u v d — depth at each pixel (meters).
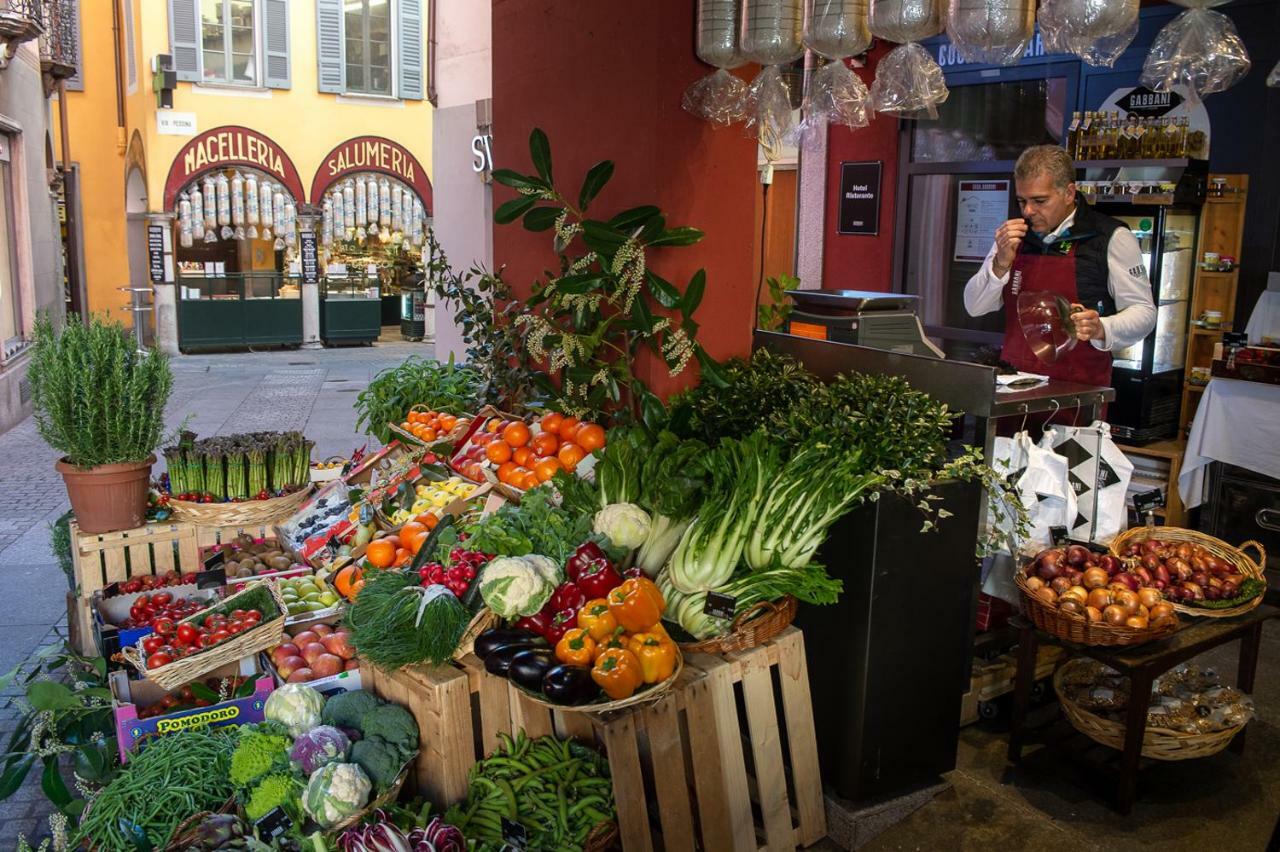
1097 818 3.47
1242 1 5.93
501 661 2.80
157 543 4.26
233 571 3.99
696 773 2.97
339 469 4.88
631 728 2.81
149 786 2.72
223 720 3.08
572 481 3.48
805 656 3.39
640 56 3.97
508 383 4.80
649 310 3.88
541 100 4.56
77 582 4.30
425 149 19.02
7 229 11.68
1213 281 5.88
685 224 4.10
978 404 3.68
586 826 2.83
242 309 17.36
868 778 3.39
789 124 4.01
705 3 3.74
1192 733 3.51
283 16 17.44
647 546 3.27
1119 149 6.02
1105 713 3.70
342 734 2.87
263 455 4.48
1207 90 3.24
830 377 4.26
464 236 9.38
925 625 3.41
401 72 18.47
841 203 8.16
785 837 3.24
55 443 4.09
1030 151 4.39
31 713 3.50
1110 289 4.39
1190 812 3.52
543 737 3.10
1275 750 3.94
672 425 3.91
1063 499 3.88
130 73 17.81
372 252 19.64
